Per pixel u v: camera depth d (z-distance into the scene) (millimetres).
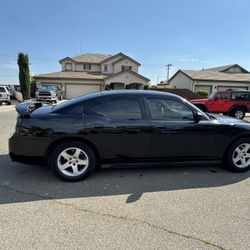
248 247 2467
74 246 2420
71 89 31891
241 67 38094
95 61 38062
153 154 4184
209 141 4344
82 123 3877
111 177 4184
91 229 2705
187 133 4211
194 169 4676
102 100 4066
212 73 34438
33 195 3477
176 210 3146
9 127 8898
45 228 2697
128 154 4098
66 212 3041
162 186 3875
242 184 4031
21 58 24469
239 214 3076
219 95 14023
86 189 3711
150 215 3020
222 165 4848
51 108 4199
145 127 4047
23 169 4449
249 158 4605
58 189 3686
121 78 31266
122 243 2484
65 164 3949
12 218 2877
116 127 3961
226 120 4602
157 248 2422
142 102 4148
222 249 2430
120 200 3387
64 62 37125
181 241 2535
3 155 5230
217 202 3377
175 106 4262
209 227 2789
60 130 3811
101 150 4000
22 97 24938
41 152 3850
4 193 3518
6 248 2363
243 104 13828
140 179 4133
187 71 34188
